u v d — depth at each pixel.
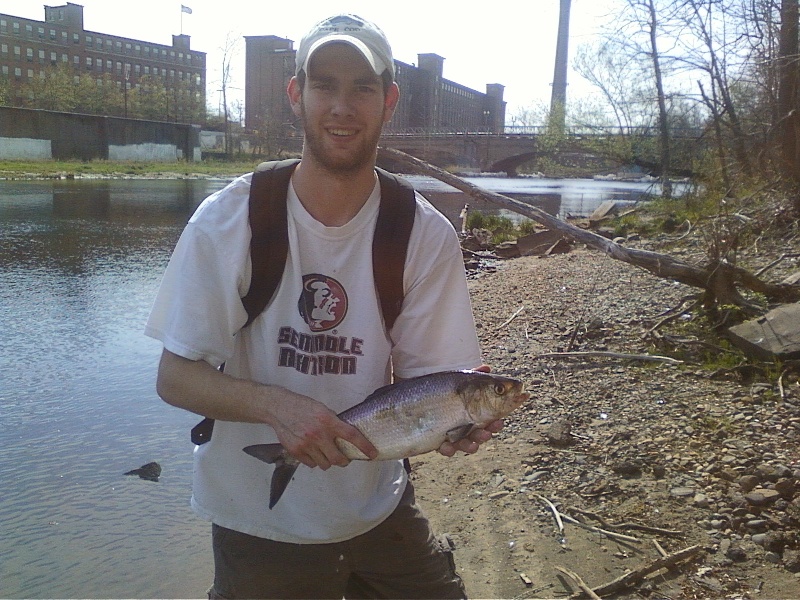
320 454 2.15
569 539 4.09
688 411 5.54
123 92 103.44
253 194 2.28
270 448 2.31
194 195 36.31
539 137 29.34
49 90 94.69
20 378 7.39
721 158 16.36
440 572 2.66
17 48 114.19
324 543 2.40
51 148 60.78
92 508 4.74
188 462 5.50
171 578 3.99
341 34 2.24
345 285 2.35
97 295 11.57
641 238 15.27
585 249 15.20
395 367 2.55
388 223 2.36
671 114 20.30
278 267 2.29
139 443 5.83
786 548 3.80
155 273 13.77
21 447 5.68
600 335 7.79
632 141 23.62
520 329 8.41
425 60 99.19
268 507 2.40
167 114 92.38
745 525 4.00
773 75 13.62
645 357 6.75
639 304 8.97
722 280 7.60
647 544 3.96
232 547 2.42
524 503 4.50
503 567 3.87
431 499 4.73
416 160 9.06
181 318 2.23
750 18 14.23
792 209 12.17
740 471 4.53
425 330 2.45
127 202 30.50
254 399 2.16
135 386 7.24
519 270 13.20
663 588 3.57
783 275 9.27
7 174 46.09
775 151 13.40
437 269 2.42
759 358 6.44
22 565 4.06
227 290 2.26
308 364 2.35
